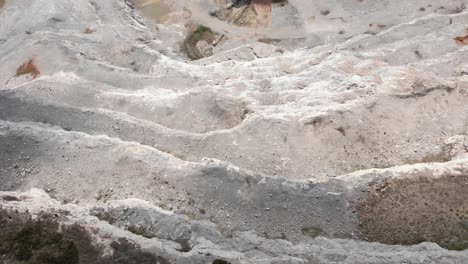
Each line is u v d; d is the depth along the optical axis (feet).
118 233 79.05
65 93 123.13
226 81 131.23
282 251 82.43
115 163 97.96
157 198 92.73
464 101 110.83
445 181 92.53
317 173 102.17
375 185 93.20
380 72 122.62
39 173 98.12
